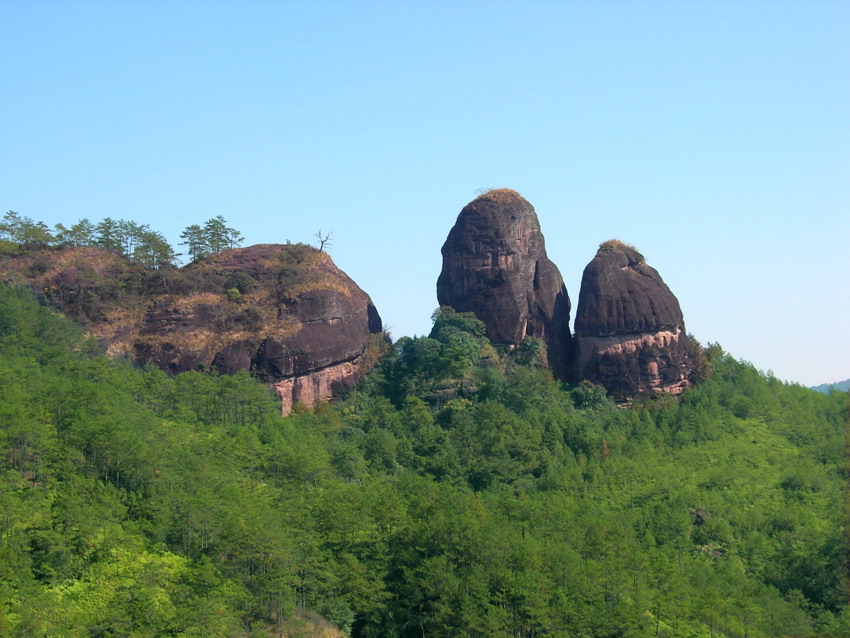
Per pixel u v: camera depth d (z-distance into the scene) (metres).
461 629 70.44
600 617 69.88
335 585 72.25
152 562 67.38
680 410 113.62
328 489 84.00
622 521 86.12
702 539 86.62
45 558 64.81
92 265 120.06
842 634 73.44
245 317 118.25
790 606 76.06
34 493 67.44
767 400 118.31
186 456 78.81
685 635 71.50
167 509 72.19
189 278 119.94
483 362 124.75
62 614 60.47
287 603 68.19
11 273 115.62
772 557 84.00
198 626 62.62
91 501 70.19
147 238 122.44
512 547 75.38
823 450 102.81
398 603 74.31
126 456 73.62
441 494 84.62
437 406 119.31
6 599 58.84
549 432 108.00
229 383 101.94
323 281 124.19
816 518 88.38
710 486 95.69
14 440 71.31
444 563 73.00
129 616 61.91
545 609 69.94
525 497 89.62
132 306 117.12
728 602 74.06
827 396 120.69
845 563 81.31
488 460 101.44
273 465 86.62
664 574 76.31
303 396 117.75
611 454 104.25
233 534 69.12
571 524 82.00
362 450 102.81
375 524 78.69
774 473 97.94
